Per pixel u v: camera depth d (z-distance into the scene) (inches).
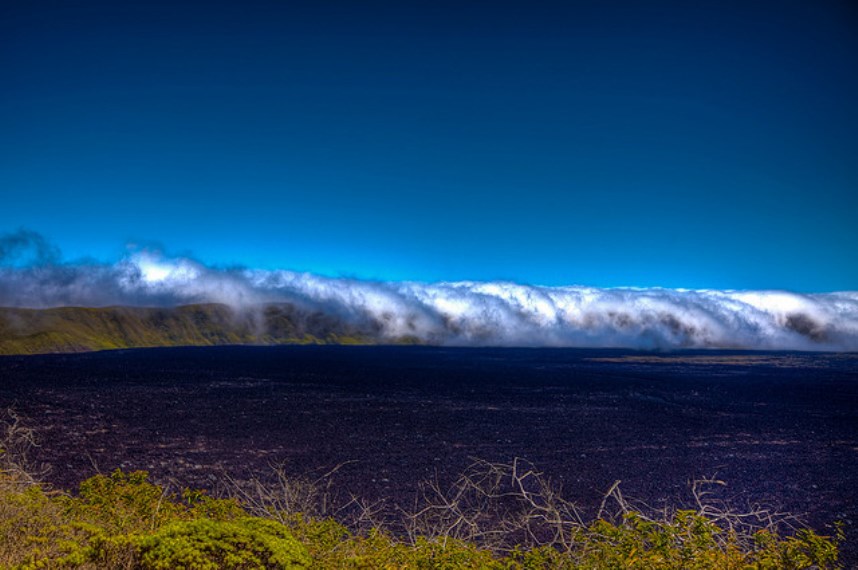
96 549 262.1
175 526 273.3
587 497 827.4
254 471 937.5
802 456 1206.3
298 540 311.3
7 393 1978.3
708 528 295.4
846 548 629.9
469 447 1221.7
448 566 295.7
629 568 287.9
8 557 249.0
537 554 312.5
